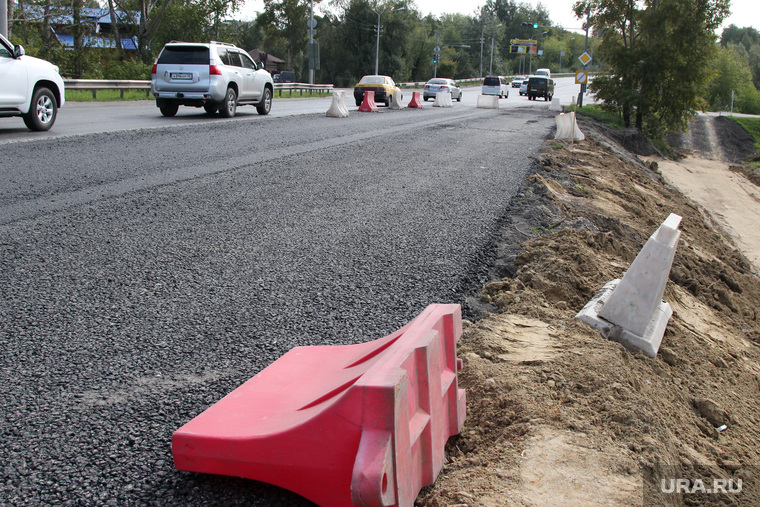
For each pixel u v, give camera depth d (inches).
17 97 434.6
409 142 544.1
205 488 87.7
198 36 1718.8
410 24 3122.5
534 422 106.2
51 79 467.2
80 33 1414.9
